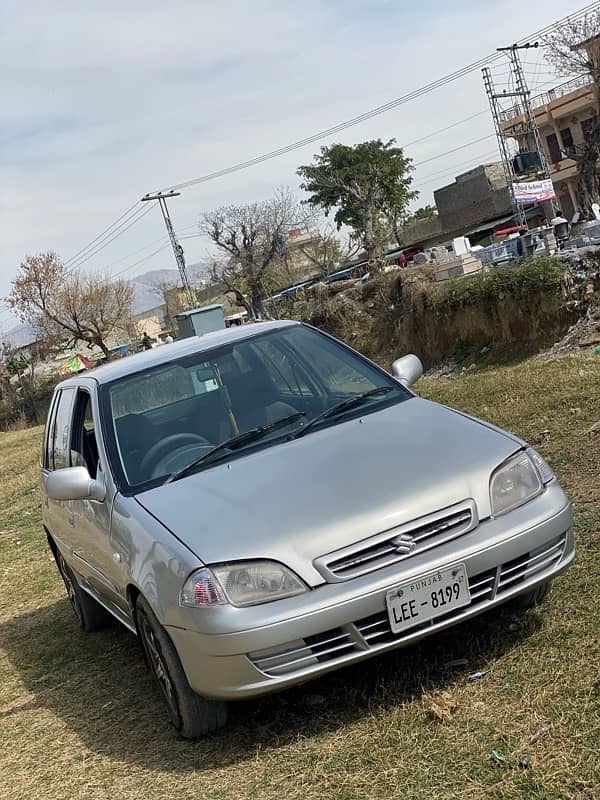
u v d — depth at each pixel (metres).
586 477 6.50
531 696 3.70
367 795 3.32
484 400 10.66
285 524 3.87
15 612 8.05
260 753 3.87
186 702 4.05
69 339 67.62
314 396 5.03
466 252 31.86
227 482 4.32
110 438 4.92
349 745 3.72
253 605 3.70
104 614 6.71
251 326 5.71
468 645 4.34
